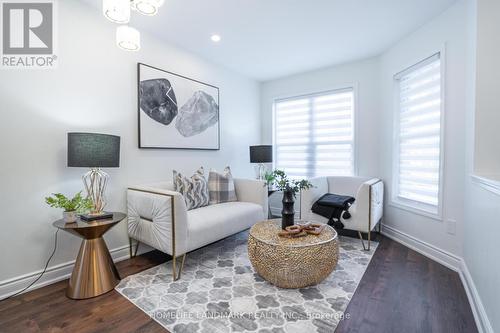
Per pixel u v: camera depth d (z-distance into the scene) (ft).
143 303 5.56
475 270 5.57
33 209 6.18
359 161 11.37
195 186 8.91
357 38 9.16
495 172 6.01
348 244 9.15
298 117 13.33
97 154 6.11
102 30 7.45
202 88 10.64
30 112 6.12
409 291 6.02
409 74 9.30
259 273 6.25
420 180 8.84
